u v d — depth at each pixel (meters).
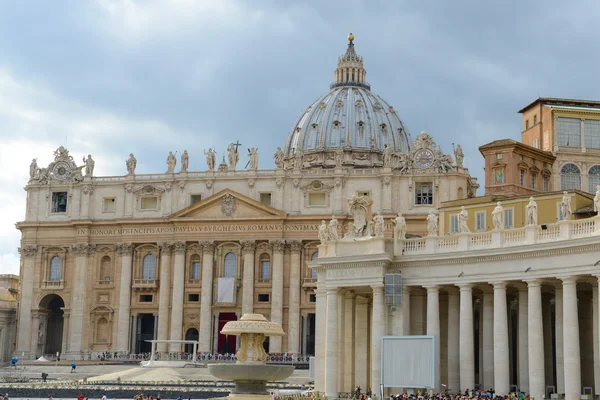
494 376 62.28
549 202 73.69
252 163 150.00
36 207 158.00
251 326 56.19
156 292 150.88
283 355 136.12
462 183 142.38
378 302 65.88
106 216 154.62
